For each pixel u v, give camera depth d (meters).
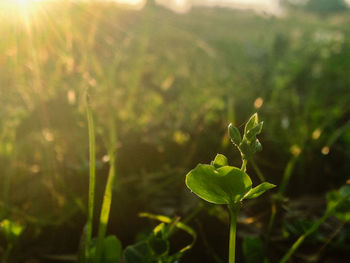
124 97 0.48
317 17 1.92
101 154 0.36
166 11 1.62
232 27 1.67
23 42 0.41
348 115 0.55
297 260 0.26
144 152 0.37
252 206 0.30
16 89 0.39
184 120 0.45
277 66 0.81
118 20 1.07
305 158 0.40
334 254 0.26
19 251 0.26
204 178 0.14
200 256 0.26
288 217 0.30
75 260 0.26
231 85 0.61
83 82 0.39
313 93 0.63
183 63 0.74
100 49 0.58
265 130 0.45
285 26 1.18
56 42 0.42
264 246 0.25
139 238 0.25
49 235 0.27
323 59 0.89
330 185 0.38
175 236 0.27
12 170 0.32
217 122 0.44
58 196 0.30
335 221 0.30
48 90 0.39
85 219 0.28
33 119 0.38
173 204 0.31
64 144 0.35
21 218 0.27
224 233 0.27
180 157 0.38
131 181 0.31
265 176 0.38
